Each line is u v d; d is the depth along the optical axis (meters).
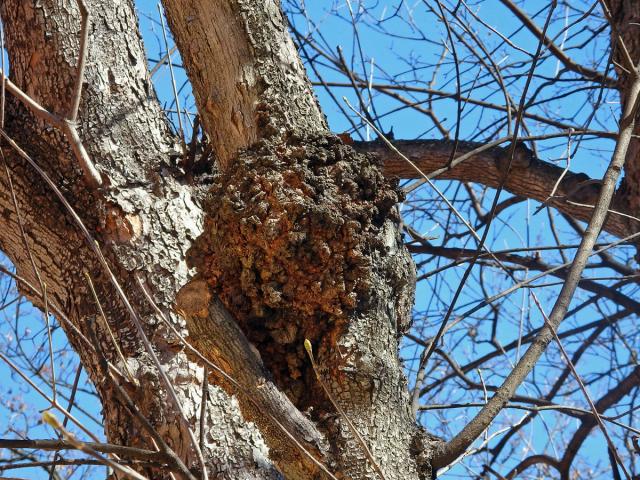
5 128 3.61
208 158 3.72
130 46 3.83
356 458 2.65
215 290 2.84
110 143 3.56
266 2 3.39
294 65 3.30
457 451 2.74
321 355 2.79
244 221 2.75
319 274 2.77
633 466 6.03
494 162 5.59
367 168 2.92
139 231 3.42
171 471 2.54
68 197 3.48
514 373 2.81
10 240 3.57
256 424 2.70
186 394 3.17
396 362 2.85
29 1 3.77
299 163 2.88
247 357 2.70
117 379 3.15
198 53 3.32
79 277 3.41
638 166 5.52
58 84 3.65
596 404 6.11
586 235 3.12
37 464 2.60
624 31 5.53
